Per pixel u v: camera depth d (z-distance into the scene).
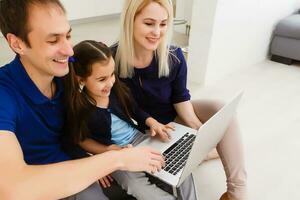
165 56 1.26
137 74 1.27
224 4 2.38
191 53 2.59
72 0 4.33
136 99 1.33
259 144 1.84
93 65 1.06
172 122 1.41
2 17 0.78
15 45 0.81
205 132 0.95
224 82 2.71
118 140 1.23
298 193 1.48
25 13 0.75
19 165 0.71
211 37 2.43
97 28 4.35
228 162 1.27
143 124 1.29
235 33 2.68
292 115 2.18
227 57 2.74
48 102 0.94
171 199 1.11
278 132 1.97
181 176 1.01
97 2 4.65
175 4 3.79
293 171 1.62
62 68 0.86
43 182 0.72
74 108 1.05
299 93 2.53
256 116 2.15
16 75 0.86
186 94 1.41
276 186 1.51
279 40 3.15
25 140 0.93
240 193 1.27
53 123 1.00
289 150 1.79
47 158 1.02
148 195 1.10
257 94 2.49
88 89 1.11
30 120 0.91
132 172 1.11
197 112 1.43
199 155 1.06
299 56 3.04
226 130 1.25
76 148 1.13
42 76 0.89
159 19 1.17
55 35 0.78
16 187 0.69
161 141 1.23
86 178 0.78
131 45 1.22
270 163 1.68
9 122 0.77
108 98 1.18
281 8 3.17
